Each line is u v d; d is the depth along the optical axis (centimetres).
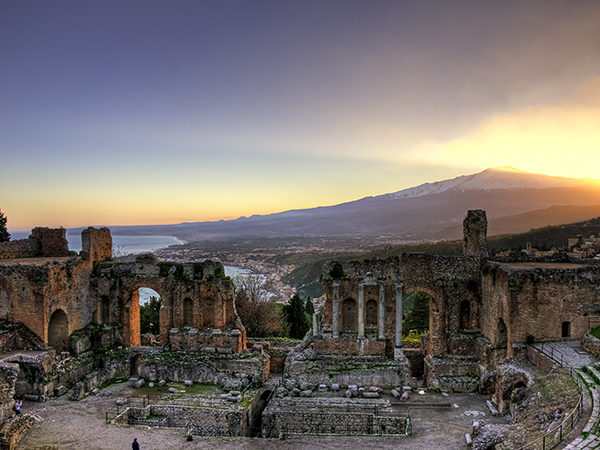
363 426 3753
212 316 5066
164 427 3656
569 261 5228
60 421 3744
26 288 4450
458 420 3756
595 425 2538
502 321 4478
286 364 4603
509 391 3856
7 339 4369
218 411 3881
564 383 3234
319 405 3931
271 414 3828
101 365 4906
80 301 5006
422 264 4919
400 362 4534
